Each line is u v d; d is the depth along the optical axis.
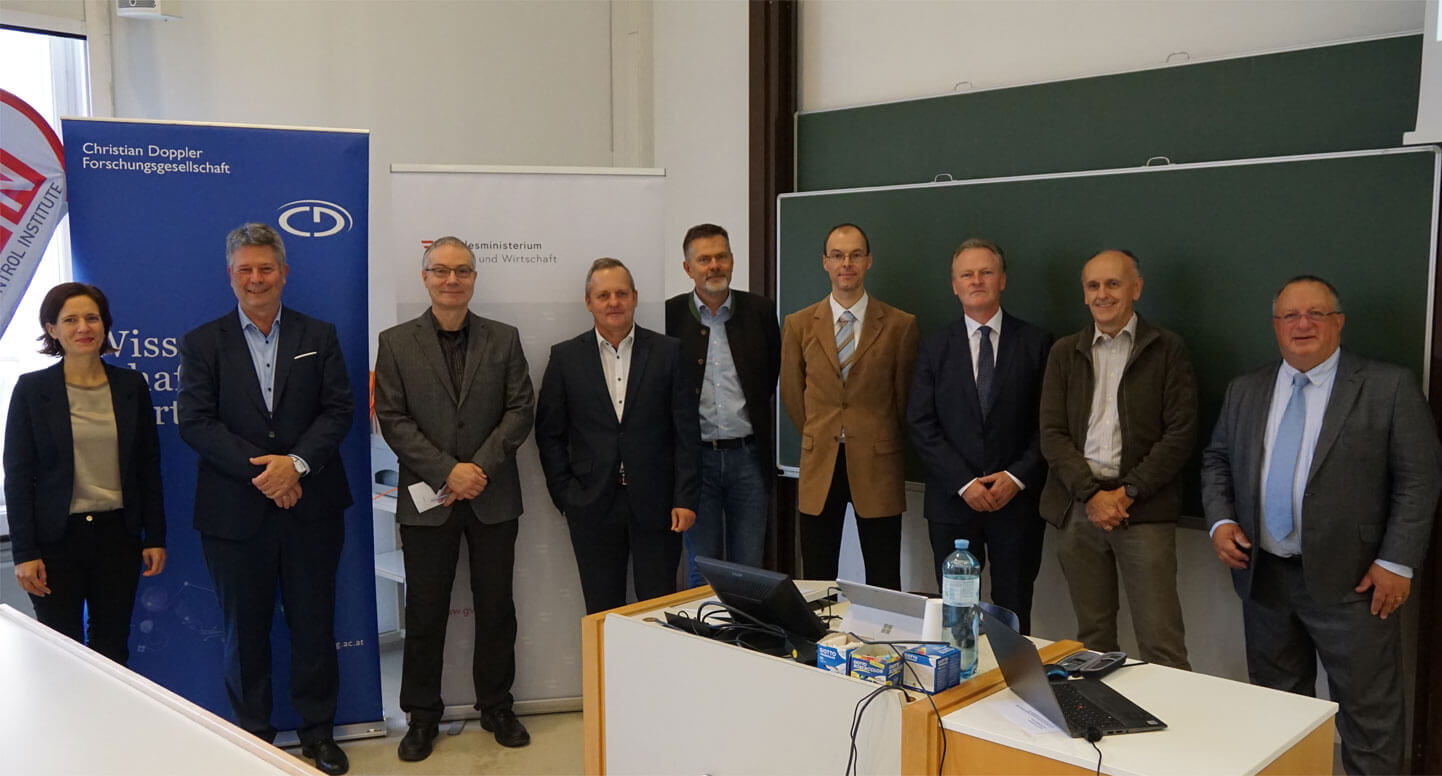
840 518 3.85
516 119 4.93
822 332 3.74
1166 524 3.23
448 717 3.56
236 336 3.05
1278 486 2.94
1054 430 3.31
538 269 3.52
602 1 5.18
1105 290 3.21
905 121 4.19
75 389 2.97
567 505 3.40
